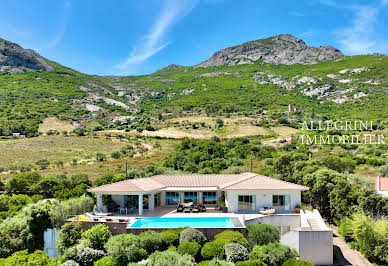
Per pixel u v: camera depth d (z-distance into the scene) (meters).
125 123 136.62
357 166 52.38
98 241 18.53
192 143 79.62
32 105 145.00
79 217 22.14
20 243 20.30
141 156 71.12
